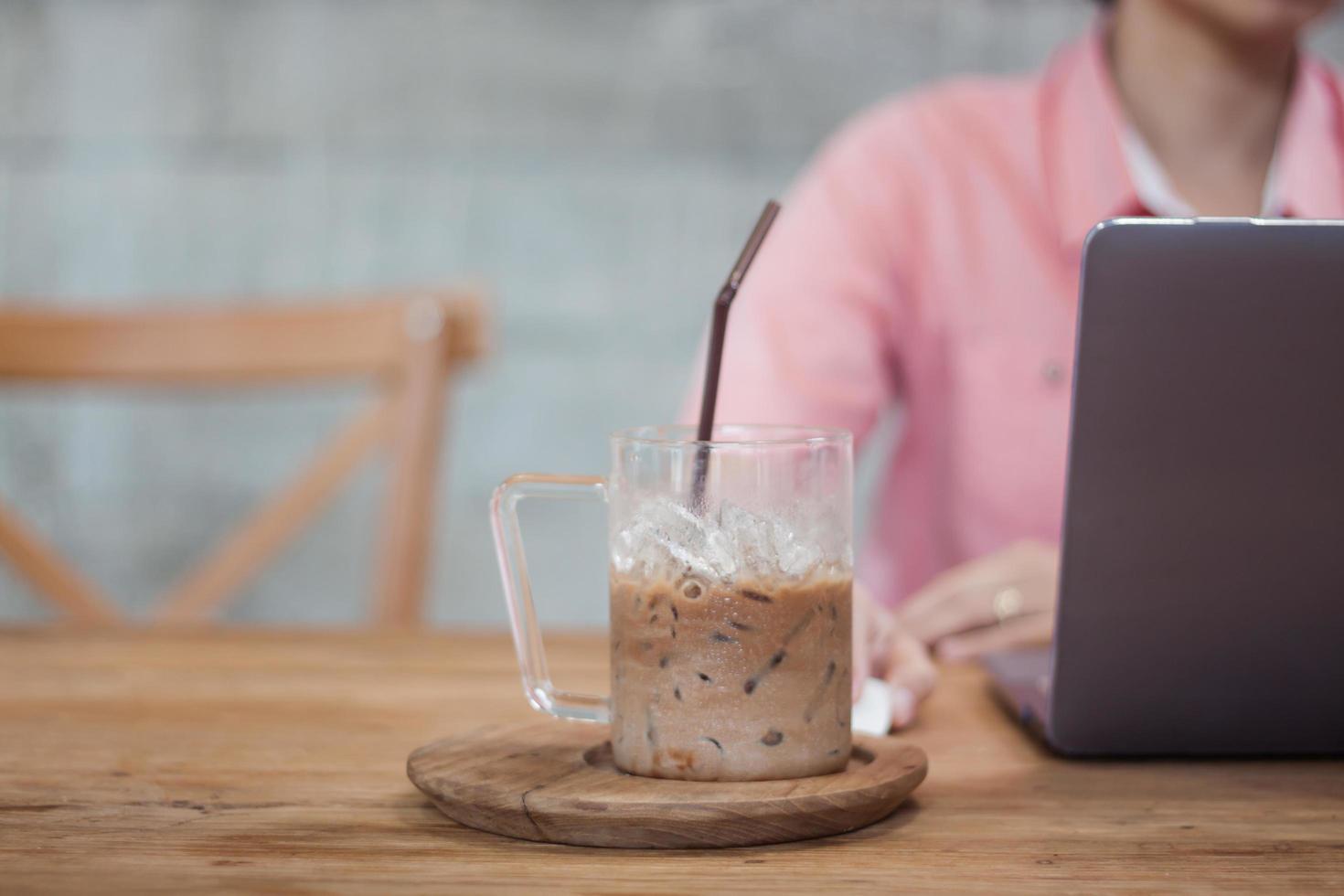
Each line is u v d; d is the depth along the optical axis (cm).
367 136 287
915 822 57
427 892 46
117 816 57
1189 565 64
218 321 155
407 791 62
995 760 69
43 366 158
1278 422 61
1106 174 157
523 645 62
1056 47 281
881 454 273
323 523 287
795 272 162
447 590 290
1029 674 84
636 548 57
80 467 291
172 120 289
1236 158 164
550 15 285
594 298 288
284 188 288
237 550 142
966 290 163
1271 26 151
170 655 102
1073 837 54
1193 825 56
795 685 56
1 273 292
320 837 54
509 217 288
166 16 287
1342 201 157
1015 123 165
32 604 293
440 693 87
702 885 47
